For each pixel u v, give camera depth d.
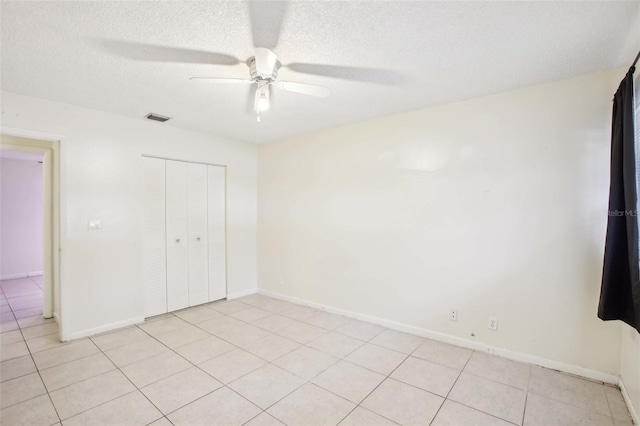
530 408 1.98
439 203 2.96
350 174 3.59
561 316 2.42
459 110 2.84
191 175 3.96
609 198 2.04
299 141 4.11
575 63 2.13
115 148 3.25
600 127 2.27
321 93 2.15
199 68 2.20
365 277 3.49
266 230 4.54
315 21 1.66
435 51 1.97
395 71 2.24
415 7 1.54
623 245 1.96
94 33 1.77
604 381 2.26
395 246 3.25
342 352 2.75
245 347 2.85
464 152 2.82
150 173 3.58
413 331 3.14
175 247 3.82
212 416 1.91
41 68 2.20
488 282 2.72
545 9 1.56
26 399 2.06
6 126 2.62
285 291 4.31
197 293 4.04
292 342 2.96
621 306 1.97
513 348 2.61
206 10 1.57
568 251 2.39
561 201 2.41
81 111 3.02
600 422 1.85
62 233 2.94
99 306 3.16
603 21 1.65
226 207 4.32
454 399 2.08
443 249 2.95
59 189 2.99
